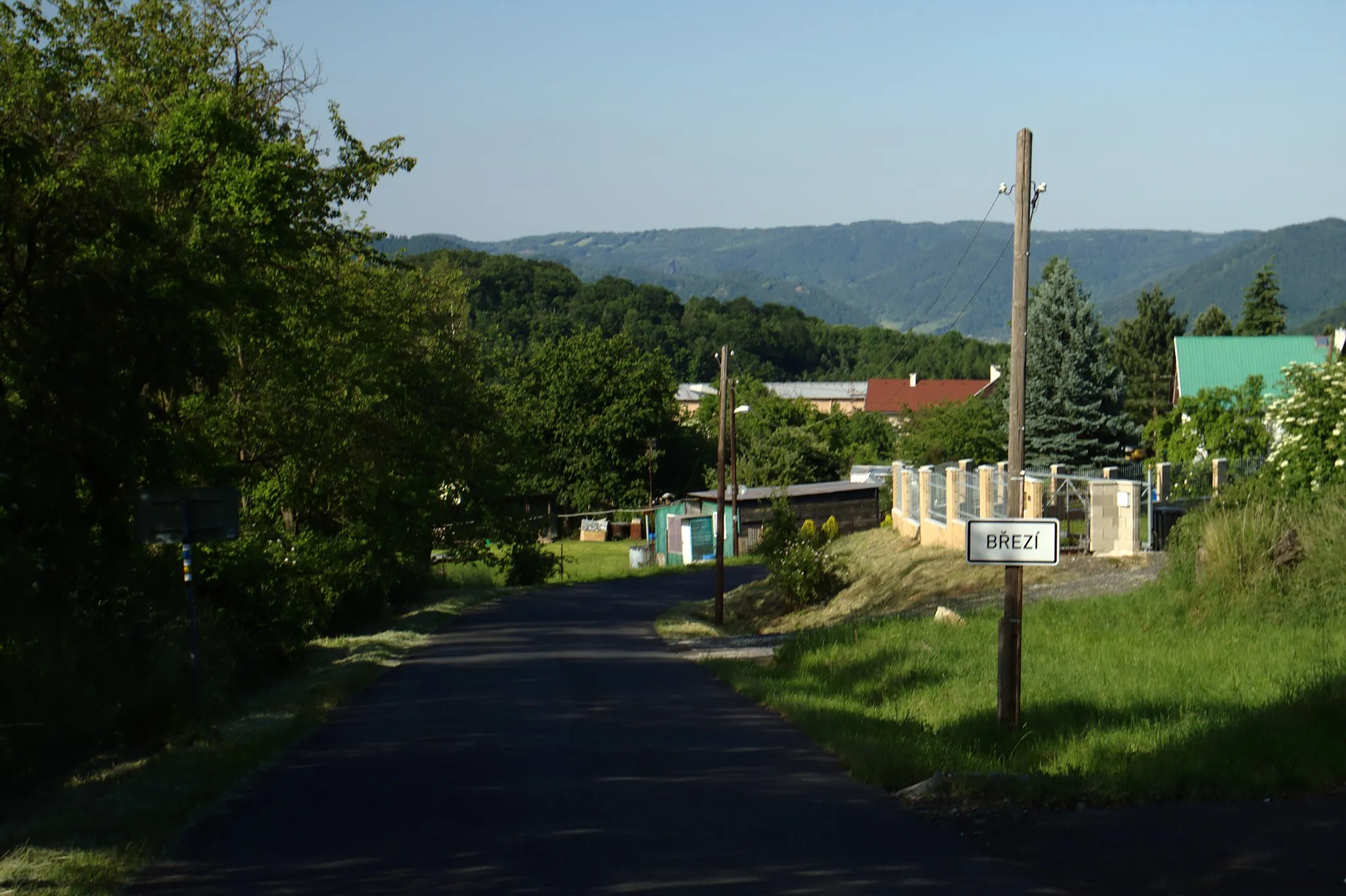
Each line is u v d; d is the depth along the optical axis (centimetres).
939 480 3466
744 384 10462
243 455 2805
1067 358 5222
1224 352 5597
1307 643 1409
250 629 2114
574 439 8825
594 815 852
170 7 2397
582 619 3500
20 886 661
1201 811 803
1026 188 1150
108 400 1463
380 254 2792
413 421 3450
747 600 3772
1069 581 2288
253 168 2144
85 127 1625
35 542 1426
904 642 1731
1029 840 752
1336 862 677
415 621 3347
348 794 946
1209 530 1728
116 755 1198
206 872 707
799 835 782
